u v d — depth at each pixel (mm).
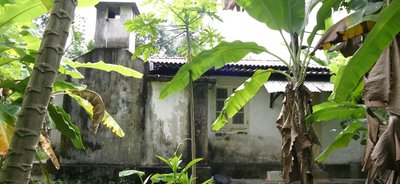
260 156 9633
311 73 8727
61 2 1239
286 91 3434
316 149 9188
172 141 8344
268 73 4004
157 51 5230
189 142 8297
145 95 8500
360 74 2205
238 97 4320
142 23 5020
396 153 2191
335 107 3713
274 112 9844
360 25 2693
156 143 8336
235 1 3557
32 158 1145
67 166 8000
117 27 8789
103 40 8703
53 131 8812
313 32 3297
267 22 3490
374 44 2078
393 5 1902
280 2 3301
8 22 3150
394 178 2465
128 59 8625
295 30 3385
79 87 3186
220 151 9562
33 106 1150
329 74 8758
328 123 9602
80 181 7816
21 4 3018
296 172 3188
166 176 4363
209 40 5160
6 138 2035
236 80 9734
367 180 2674
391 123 2260
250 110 9820
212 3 5020
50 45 1193
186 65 3768
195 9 5043
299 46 3420
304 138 3199
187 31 5133
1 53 2988
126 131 8344
